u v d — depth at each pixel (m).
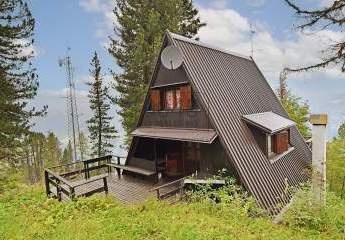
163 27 29.89
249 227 10.12
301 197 12.26
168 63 16.38
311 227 10.93
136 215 11.01
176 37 17.09
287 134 18.84
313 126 13.68
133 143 19.39
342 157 22.98
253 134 16.33
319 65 13.29
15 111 23.05
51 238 9.20
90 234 9.11
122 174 20.53
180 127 16.77
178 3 31.27
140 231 9.22
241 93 18.52
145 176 19.25
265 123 16.31
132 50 30.97
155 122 18.70
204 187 13.53
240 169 13.73
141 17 30.30
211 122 14.76
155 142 18.41
